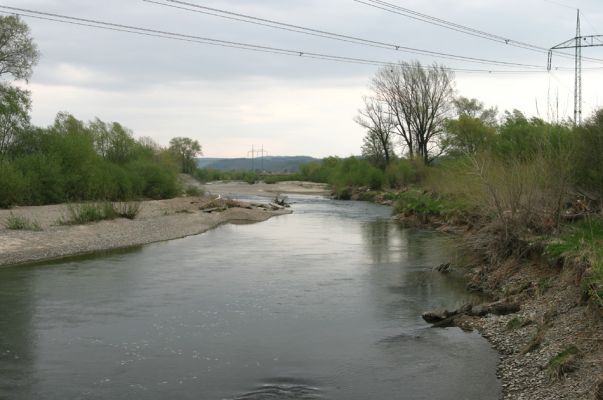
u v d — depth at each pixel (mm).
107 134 54406
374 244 25922
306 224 36375
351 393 8719
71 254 22047
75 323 12289
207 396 8508
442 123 70375
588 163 18578
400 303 14578
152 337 11383
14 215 30844
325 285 16656
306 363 10023
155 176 51531
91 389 8703
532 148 22219
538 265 15898
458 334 11914
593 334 10031
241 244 25781
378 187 70938
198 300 14562
